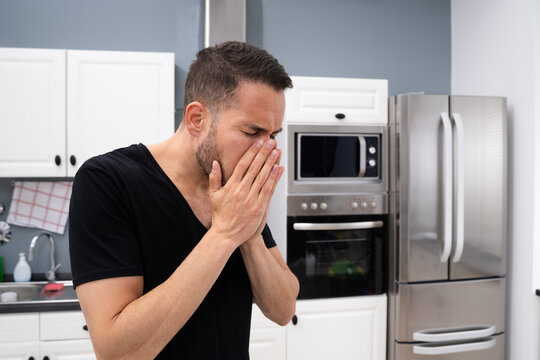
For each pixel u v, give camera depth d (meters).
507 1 2.46
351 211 2.33
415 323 2.26
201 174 0.88
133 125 2.30
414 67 2.94
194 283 0.74
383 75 2.91
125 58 2.29
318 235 2.31
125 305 0.75
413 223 2.25
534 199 2.28
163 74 2.32
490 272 2.32
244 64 0.78
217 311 0.89
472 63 2.76
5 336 1.99
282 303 0.96
